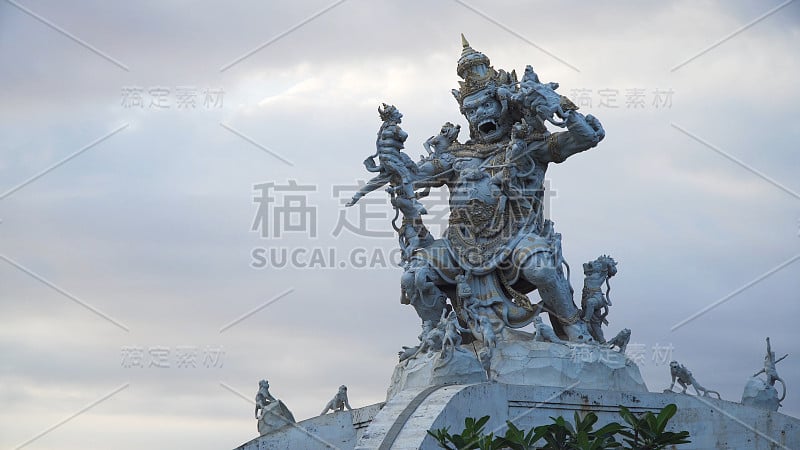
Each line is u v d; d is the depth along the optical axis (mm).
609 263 22875
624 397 20328
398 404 18406
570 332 22266
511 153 22812
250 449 21328
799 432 21562
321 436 21469
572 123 21828
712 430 21000
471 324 22328
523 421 19047
